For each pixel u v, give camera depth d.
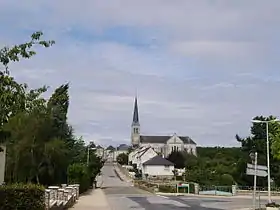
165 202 38.41
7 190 18.81
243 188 64.69
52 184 40.06
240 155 81.06
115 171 143.25
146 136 173.88
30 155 37.91
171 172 119.19
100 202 34.88
